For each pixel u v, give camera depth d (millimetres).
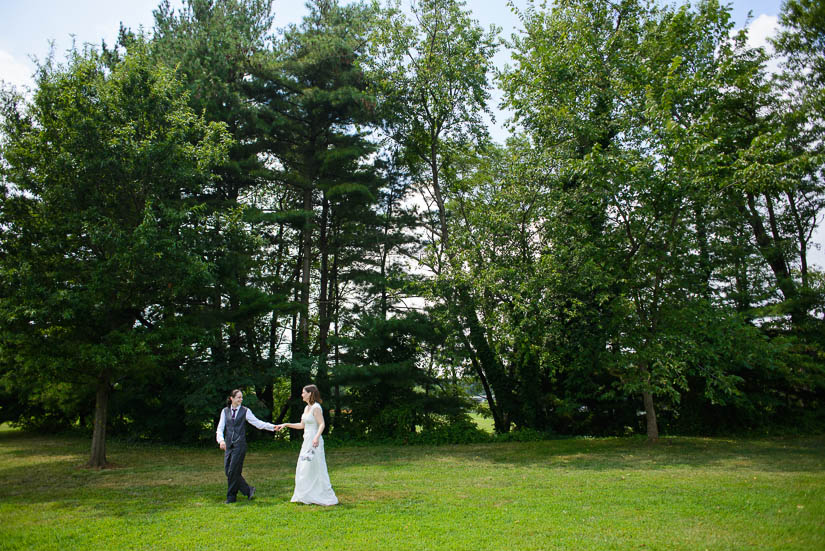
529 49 17359
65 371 11797
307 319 19844
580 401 18609
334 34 19547
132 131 11828
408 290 19875
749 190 14234
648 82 15102
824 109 17016
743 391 17266
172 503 7840
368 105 18562
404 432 18094
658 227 14516
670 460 11867
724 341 13500
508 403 18938
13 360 12117
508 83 17422
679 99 14219
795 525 5840
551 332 14422
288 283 19453
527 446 16062
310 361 18000
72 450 15992
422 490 8773
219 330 16969
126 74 12641
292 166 20906
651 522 6184
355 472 11219
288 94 19781
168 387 17531
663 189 13383
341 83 19297
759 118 18734
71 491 9055
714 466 10734
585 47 15945
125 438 19297
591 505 7234
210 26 19906
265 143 19969
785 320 17828
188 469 11852
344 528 6082
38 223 11617
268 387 20344
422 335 18672
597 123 15906
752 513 6449
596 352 14453
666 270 14578
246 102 18859
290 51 20203
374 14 18922
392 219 23000
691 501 7262
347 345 18906
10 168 11617
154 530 6156
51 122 11594
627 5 16609
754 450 13133
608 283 13797
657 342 13414
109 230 11219
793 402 17906
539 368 18156
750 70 16000
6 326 10695
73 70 12305
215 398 16281
